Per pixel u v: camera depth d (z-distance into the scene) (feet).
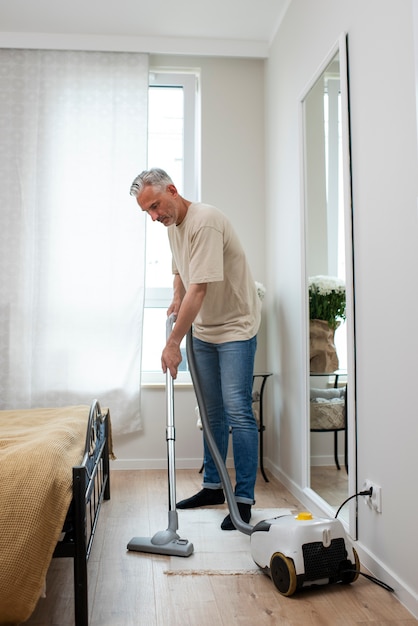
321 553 5.80
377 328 6.25
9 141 11.28
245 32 11.54
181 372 11.78
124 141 11.50
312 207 8.65
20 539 4.46
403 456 5.67
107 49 11.50
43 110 11.39
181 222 8.07
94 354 11.24
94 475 6.46
